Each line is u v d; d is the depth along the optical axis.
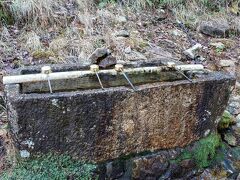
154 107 2.37
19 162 2.17
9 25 3.94
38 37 3.78
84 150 2.27
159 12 4.90
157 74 2.72
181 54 4.17
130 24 4.43
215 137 2.81
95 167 2.34
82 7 4.38
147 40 4.26
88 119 2.20
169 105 2.42
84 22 4.12
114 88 2.25
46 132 2.12
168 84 2.37
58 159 2.22
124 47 3.90
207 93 2.53
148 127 2.41
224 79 2.58
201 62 4.13
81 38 3.90
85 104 2.15
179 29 4.69
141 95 2.29
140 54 3.85
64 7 4.32
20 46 3.66
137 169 2.49
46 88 2.45
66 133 2.18
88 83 2.56
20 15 3.98
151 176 2.56
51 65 2.62
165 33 4.52
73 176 2.28
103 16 4.34
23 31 3.88
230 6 5.48
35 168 2.18
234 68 4.14
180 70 2.70
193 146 2.68
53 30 3.97
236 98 3.63
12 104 2.01
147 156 2.50
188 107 2.50
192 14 5.00
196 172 2.75
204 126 2.66
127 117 2.31
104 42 3.91
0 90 3.01
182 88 2.41
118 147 2.37
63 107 2.10
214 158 2.83
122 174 2.46
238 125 3.18
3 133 2.59
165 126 2.47
